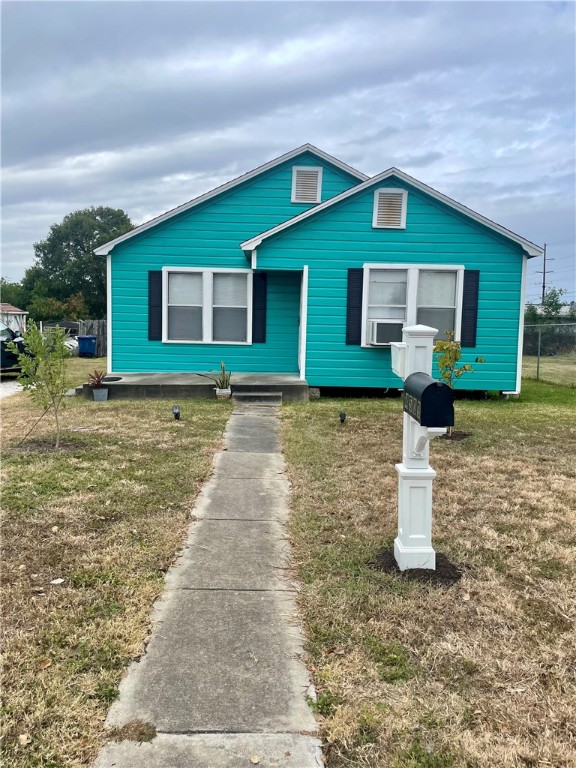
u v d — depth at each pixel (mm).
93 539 3727
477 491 4914
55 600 2936
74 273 59438
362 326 10281
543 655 2537
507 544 3787
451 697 2256
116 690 2275
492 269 10211
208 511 4340
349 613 2877
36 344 5898
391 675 2393
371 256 10148
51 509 4219
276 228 9953
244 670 2420
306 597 3039
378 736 2055
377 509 4406
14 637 2600
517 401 10391
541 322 25875
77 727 2072
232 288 11211
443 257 10164
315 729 2090
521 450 6418
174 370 11242
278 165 11227
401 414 8422
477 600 3020
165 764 1910
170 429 7086
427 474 3291
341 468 5527
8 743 1997
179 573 3311
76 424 7336
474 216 10008
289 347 11336
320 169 11328
